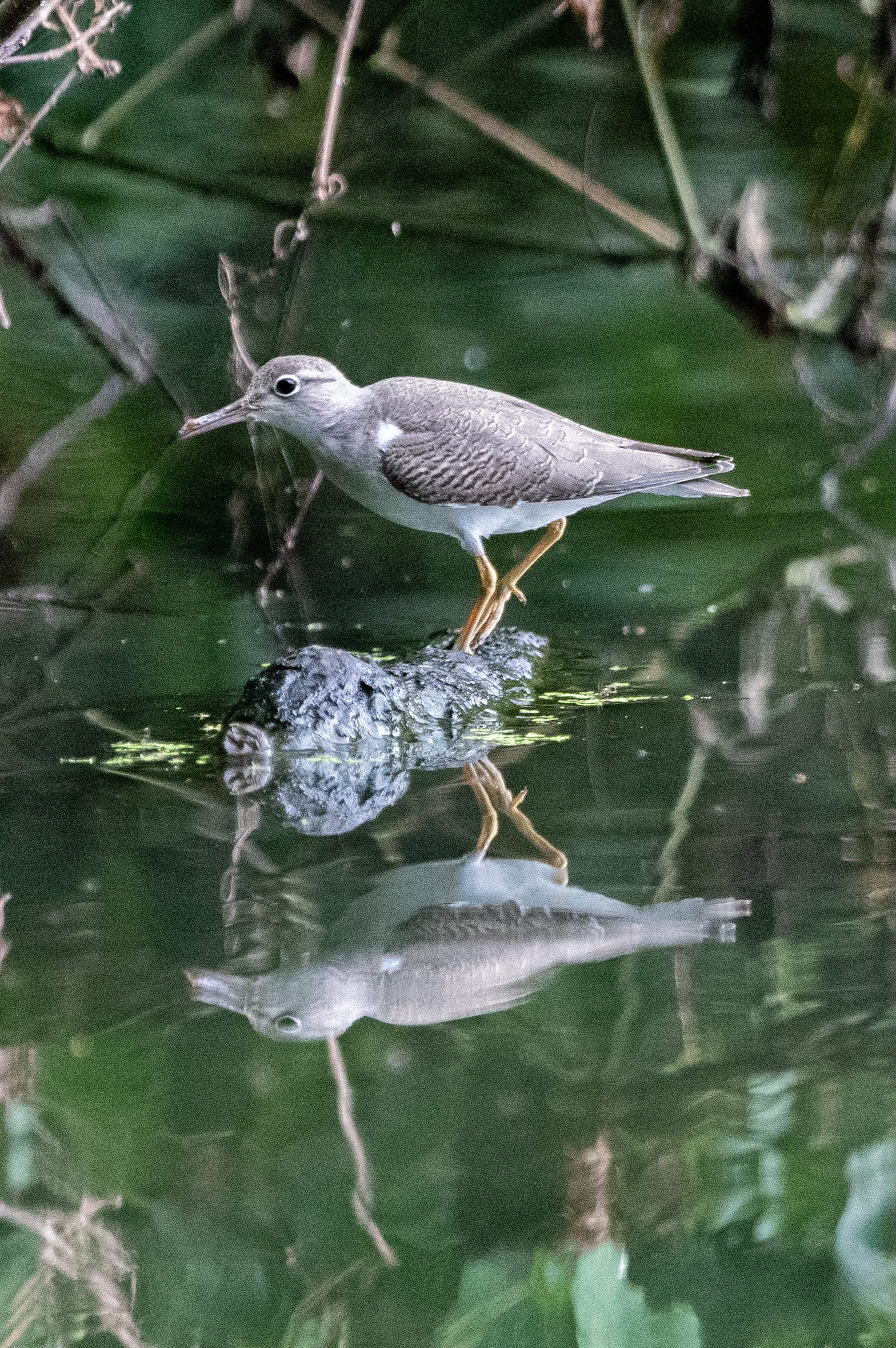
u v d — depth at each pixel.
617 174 23.38
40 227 18.50
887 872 8.33
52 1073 6.46
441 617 14.14
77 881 8.41
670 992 7.07
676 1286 5.50
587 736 11.06
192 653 13.12
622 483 12.60
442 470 12.30
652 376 19.56
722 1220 5.69
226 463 17.44
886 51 16.22
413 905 8.05
